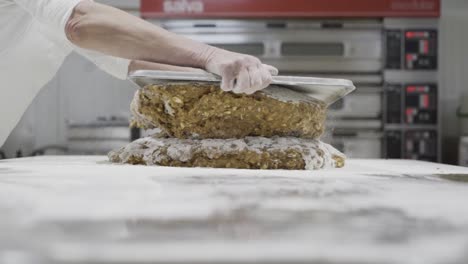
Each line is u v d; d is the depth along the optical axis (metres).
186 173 0.65
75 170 0.69
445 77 2.79
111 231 0.27
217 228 0.28
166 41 0.80
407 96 2.43
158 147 0.84
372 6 2.41
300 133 0.86
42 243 0.24
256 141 0.81
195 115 0.82
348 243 0.25
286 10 2.43
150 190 0.46
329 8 2.42
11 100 1.20
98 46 0.81
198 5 2.45
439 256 0.22
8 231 0.27
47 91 2.76
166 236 0.26
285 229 0.28
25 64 1.16
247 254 0.22
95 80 2.76
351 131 2.43
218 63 0.76
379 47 2.44
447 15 2.77
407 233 0.27
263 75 0.76
